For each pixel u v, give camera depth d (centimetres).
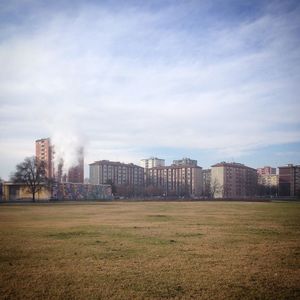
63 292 1184
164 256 1738
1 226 3177
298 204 8312
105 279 1330
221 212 5203
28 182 11619
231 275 1384
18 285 1261
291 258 1689
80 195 15262
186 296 1141
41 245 2062
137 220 3809
